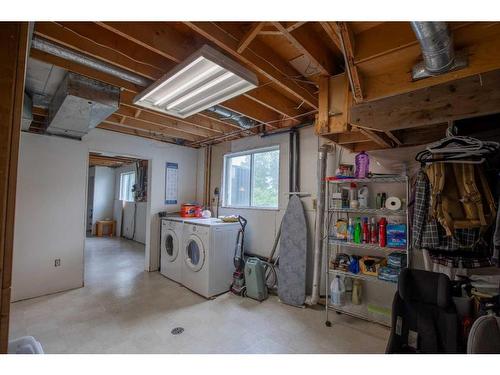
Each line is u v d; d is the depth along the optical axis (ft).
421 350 4.76
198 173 16.62
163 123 11.55
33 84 7.33
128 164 25.41
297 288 9.77
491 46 3.81
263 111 10.23
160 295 10.59
